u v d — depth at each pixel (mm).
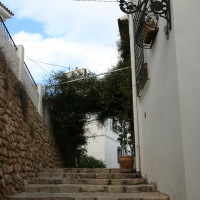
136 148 8094
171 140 4805
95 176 7648
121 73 11203
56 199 5422
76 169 8492
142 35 6363
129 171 8422
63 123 12070
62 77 12359
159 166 5855
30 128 8031
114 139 22562
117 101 11500
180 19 4395
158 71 5699
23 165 6918
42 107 10445
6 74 6246
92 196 5570
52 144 11398
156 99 5973
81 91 12336
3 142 5582
